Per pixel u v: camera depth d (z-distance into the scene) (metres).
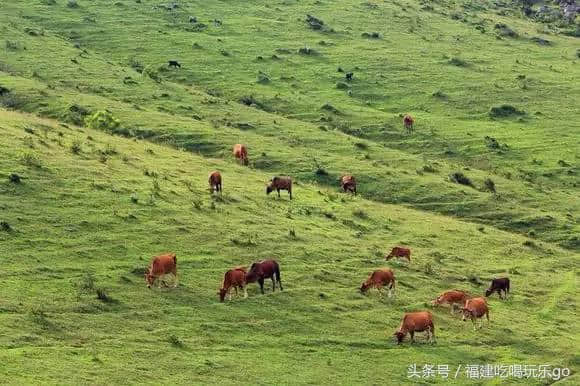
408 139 71.06
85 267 34.59
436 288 39.91
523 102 82.44
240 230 41.88
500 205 56.59
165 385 26.64
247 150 61.22
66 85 71.88
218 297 34.31
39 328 28.89
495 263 46.03
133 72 79.81
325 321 34.03
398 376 30.42
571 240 52.34
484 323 36.66
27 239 35.94
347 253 42.06
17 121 53.28
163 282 34.78
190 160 55.75
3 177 41.31
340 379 29.44
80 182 43.28
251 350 30.59
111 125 60.03
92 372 26.48
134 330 30.34
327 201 52.16
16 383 24.53
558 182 64.44
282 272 38.00
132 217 40.34
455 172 61.44
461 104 80.69
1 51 79.38
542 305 40.69
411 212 54.06
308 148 64.50
